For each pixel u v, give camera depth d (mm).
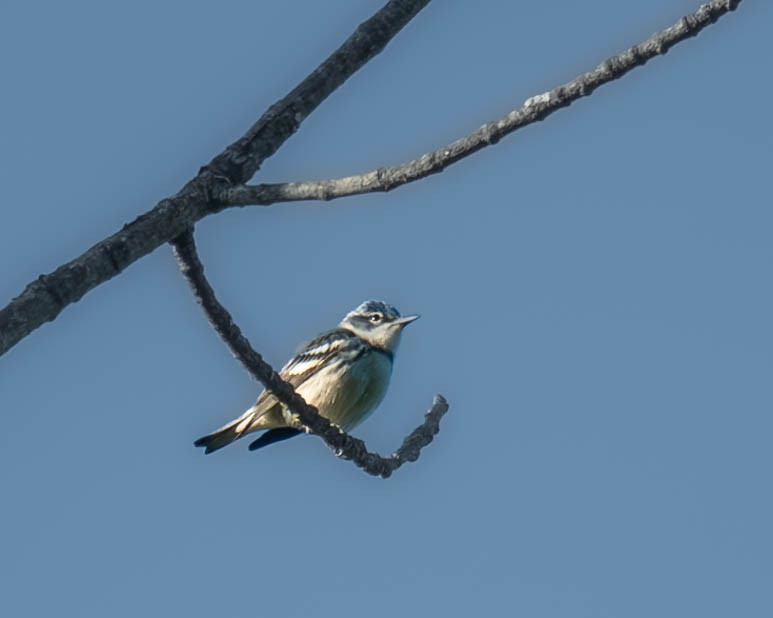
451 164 9414
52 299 8133
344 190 9383
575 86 9352
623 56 9320
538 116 9391
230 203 9398
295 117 9875
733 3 9125
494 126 9375
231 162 9500
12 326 7898
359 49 10227
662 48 9242
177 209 9180
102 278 8539
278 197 9398
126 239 8734
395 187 9391
